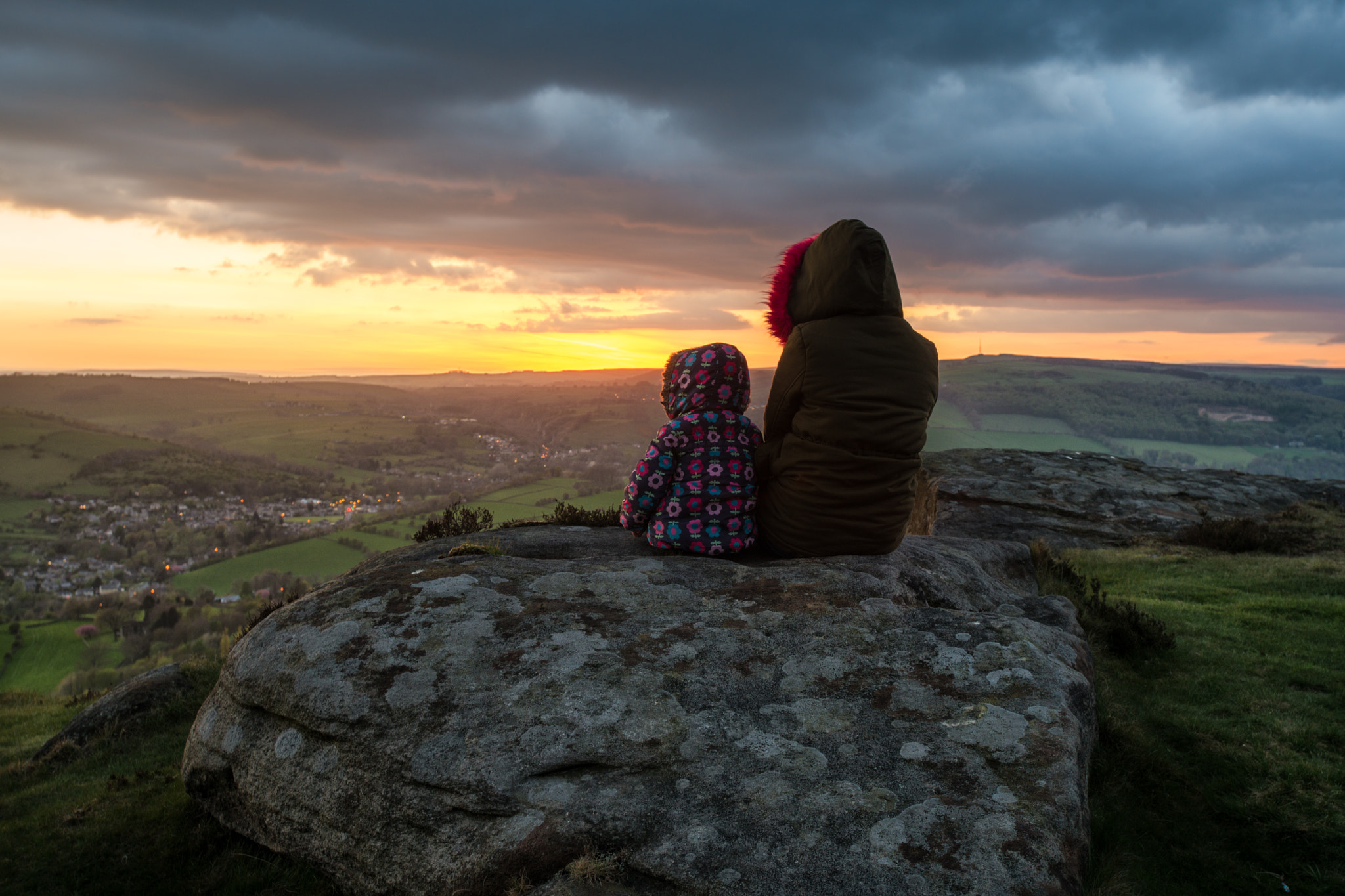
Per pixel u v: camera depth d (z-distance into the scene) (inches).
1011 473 485.1
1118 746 149.6
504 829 87.0
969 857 75.6
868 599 127.2
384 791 97.2
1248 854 122.4
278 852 110.9
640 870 79.0
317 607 126.9
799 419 144.5
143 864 122.2
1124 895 104.2
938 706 100.7
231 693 120.0
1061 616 159.3
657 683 104.3
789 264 153.6
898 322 142.9
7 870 124.1
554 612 121.0
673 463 149.2
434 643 113.5
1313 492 464.4
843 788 85.7
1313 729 159.6
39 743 252.7
